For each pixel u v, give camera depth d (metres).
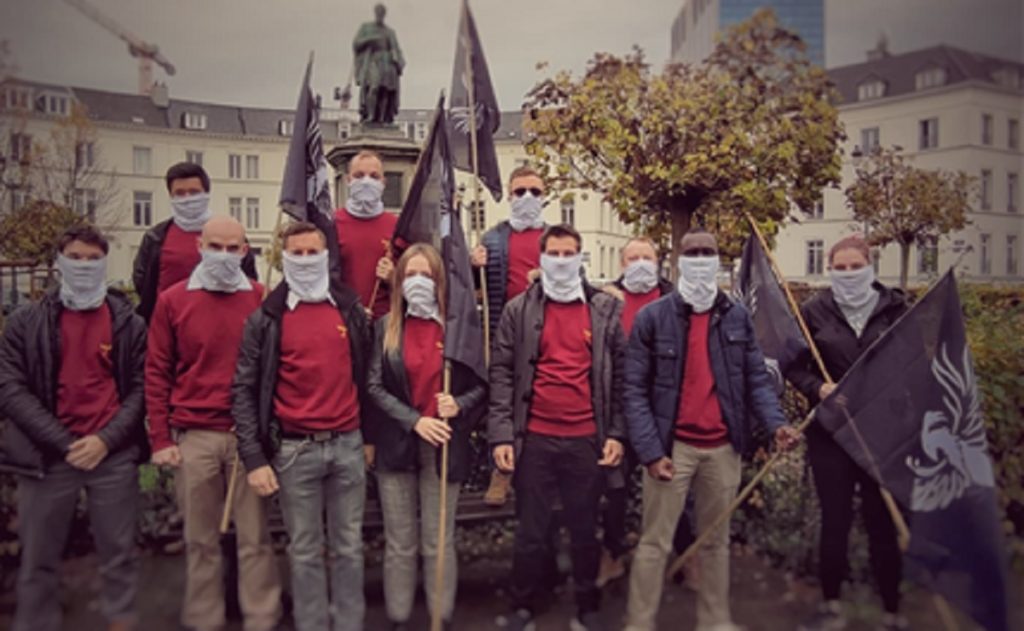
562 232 3.54
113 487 3.56
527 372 3.52
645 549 3.60
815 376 3.82
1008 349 4.36
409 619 3.49
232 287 3.52
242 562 3.52
